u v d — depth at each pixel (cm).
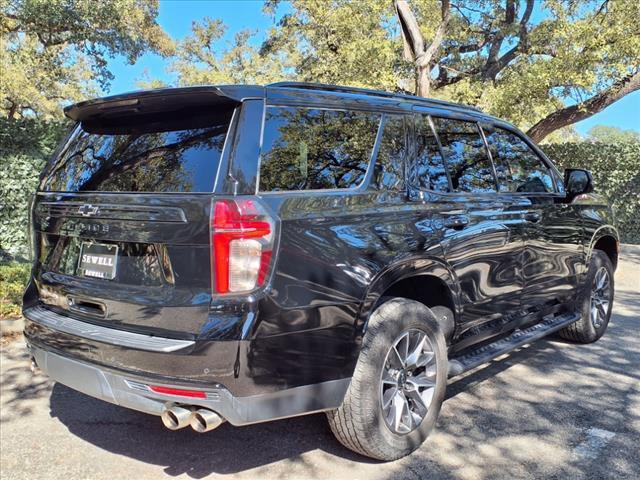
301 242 264
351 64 1069
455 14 1434
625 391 422
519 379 446
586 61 988
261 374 251
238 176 255
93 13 1245
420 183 343
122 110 307
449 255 340
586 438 346
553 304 480
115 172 298
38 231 331
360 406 292
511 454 327
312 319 266
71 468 311
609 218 553
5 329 544
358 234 290
